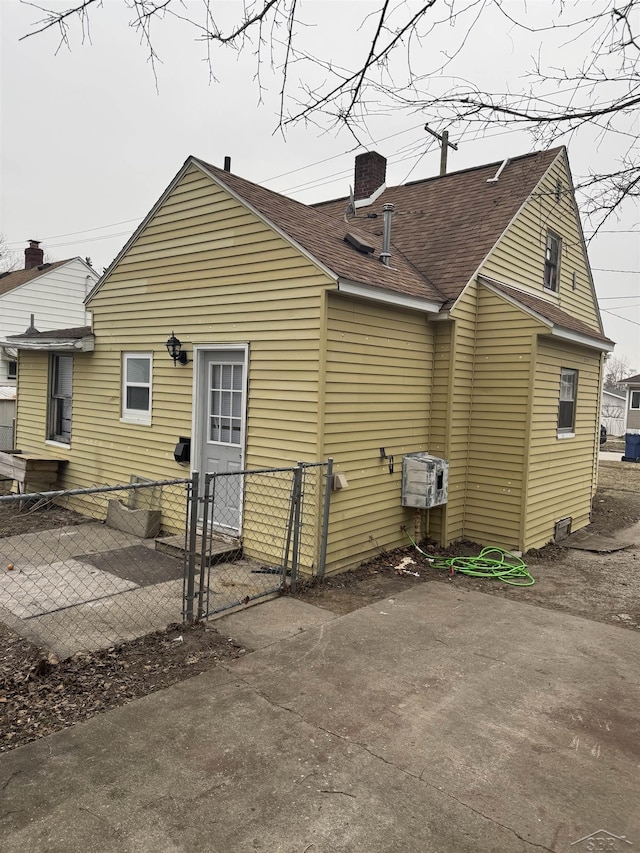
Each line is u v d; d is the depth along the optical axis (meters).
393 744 3.42
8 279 22.52
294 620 5.30
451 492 8.16
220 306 7.21
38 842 2.58
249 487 6.93
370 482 7.04
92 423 9.37
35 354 10.77
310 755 3.28
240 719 3.62
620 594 6.55
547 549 8.67
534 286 9.98
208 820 2.75
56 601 5.53
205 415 7.64
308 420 6.30
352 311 6.55
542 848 2.65
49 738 3.34
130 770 3.09
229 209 7.03
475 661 4.61
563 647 4.96
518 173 10.05
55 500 9.98
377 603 5.86
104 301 9.00
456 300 7.67
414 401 7.74
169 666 4.29
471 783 3.09
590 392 10.52
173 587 5.96
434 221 10.06
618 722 3.77
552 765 3.28
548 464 8.83
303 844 2.62
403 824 2.77
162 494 8.14
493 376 8.25
